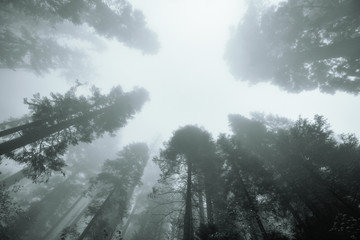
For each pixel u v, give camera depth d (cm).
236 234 988
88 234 1855
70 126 1547
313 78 1592
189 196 1194
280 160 1370
